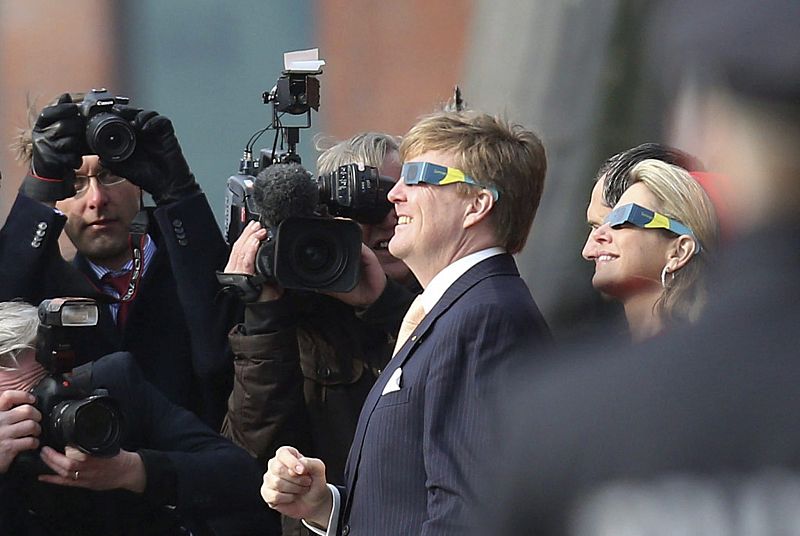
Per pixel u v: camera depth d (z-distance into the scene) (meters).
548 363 4.22
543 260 15.50
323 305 12.75
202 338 13.41
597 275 11.23
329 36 23.66
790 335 3.95
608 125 15.23
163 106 24.58
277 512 13.20
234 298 13.57
